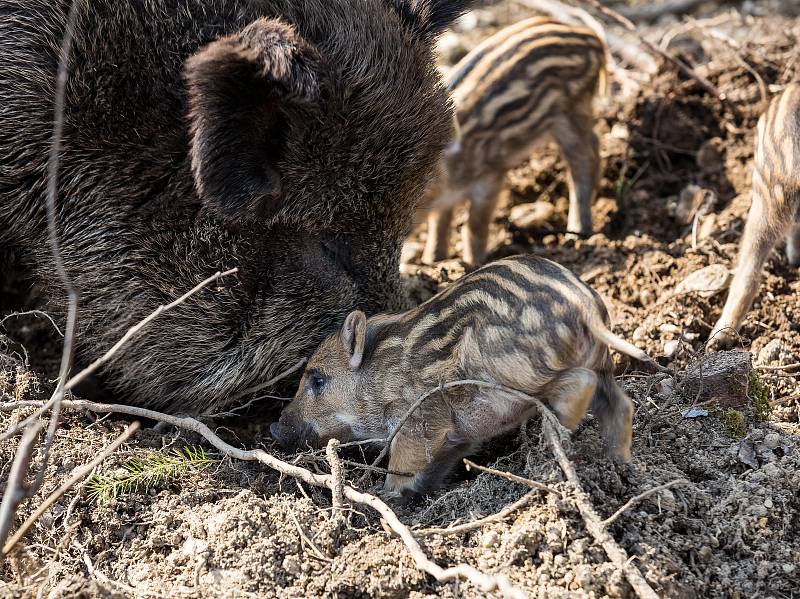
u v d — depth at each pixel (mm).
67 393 2391
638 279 2602
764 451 2318
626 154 2846
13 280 2578
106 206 2416
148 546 2277
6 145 2414
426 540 2236
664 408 2357
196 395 2473
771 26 3014
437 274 2682
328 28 2377
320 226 2395
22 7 2408
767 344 2475
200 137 2270
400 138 2398
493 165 2730
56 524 2289
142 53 2385
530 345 2244
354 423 2385
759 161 2469
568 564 2203
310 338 2441
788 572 2227
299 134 2330
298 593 2225
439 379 2309
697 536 2242
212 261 2412
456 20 2525
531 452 2287
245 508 2273
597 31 2971
